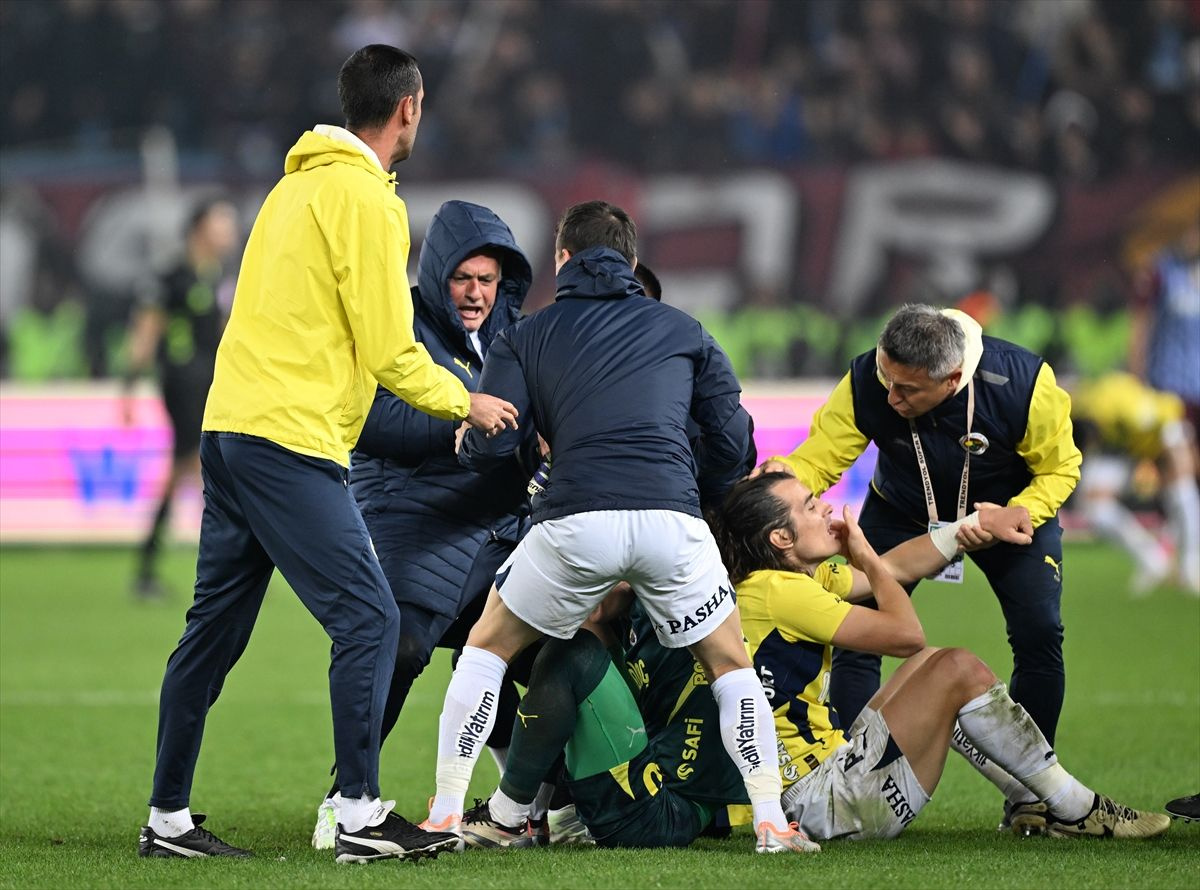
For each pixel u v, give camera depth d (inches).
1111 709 1070.4
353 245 582.9
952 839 647.8
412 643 657.6
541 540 593.6
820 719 653.9
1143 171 2593.5
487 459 621.3
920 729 629.0
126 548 2245.3
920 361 641.0
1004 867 575.2
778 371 2508.6
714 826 655.1
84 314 2468.0
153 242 2487.7
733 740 604.1
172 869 583.5
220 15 2743.6
